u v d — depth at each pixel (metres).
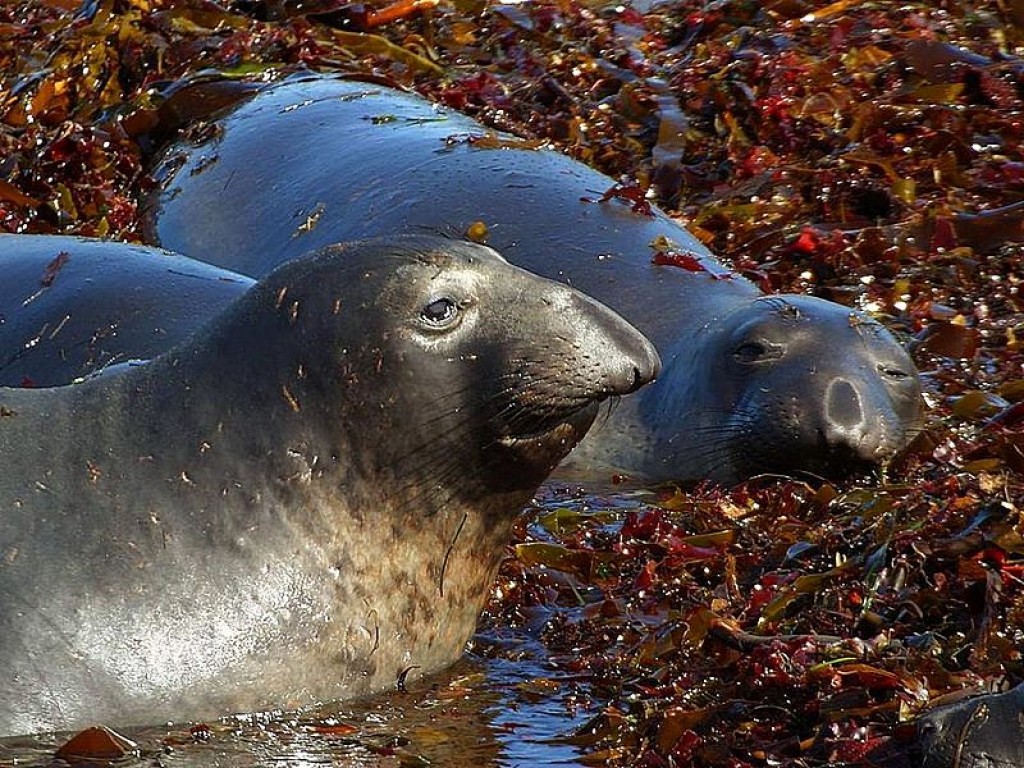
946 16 55.81
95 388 28.20
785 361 38.25
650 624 29.91
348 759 25.33
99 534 26.67
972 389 40.53
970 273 45.81
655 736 26.05
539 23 55.75
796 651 27.17
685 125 50.78
